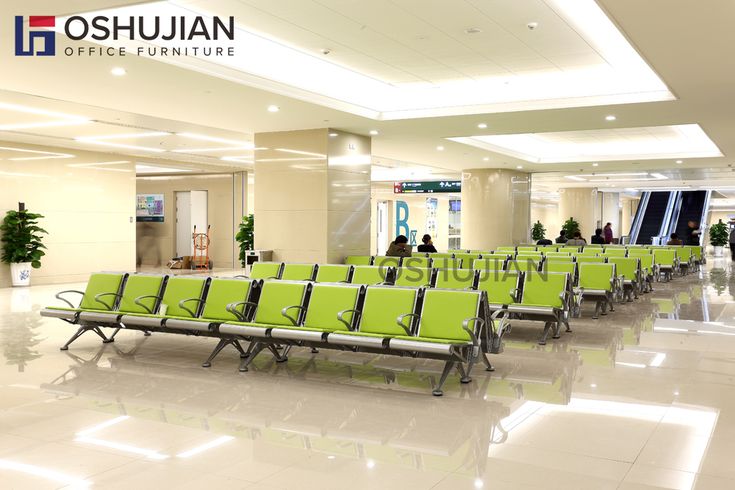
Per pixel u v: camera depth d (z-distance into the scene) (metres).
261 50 9.05
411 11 7.36
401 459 4.12
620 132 16.25
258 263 10.16
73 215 17.53
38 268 16.69
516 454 4.22
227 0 7.11
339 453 4.23
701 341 8.36
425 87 11.36
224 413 5.11
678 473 3.90
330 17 7.62
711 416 5.07
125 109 11.11
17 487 3.65
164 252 24.73
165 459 4.10
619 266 12.61
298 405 5.35
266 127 12.93
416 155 18.09
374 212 32.72
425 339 5.87
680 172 23.05
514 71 10.18
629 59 9.41
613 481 3.78
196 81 8.91
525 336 8.74
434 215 34.50
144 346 7.89
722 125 12.66
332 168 13.04
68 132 14.23
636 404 5.41
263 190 13.55
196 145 16.38
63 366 6.75
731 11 5.90
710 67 8.09
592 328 9.43
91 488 3.65
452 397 5.62
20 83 9.09
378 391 5.82
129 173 19.05
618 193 36.88
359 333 6.12
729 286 16.14
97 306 7.80
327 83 10.81
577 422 4.92
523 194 22.45
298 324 6.71
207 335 6.95
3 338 8.41
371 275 9.37
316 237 13.00
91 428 4.70
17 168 16.16
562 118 11.80
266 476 3.84
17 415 5.01
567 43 8.60
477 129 13.14
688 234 37.97
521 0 6.96
